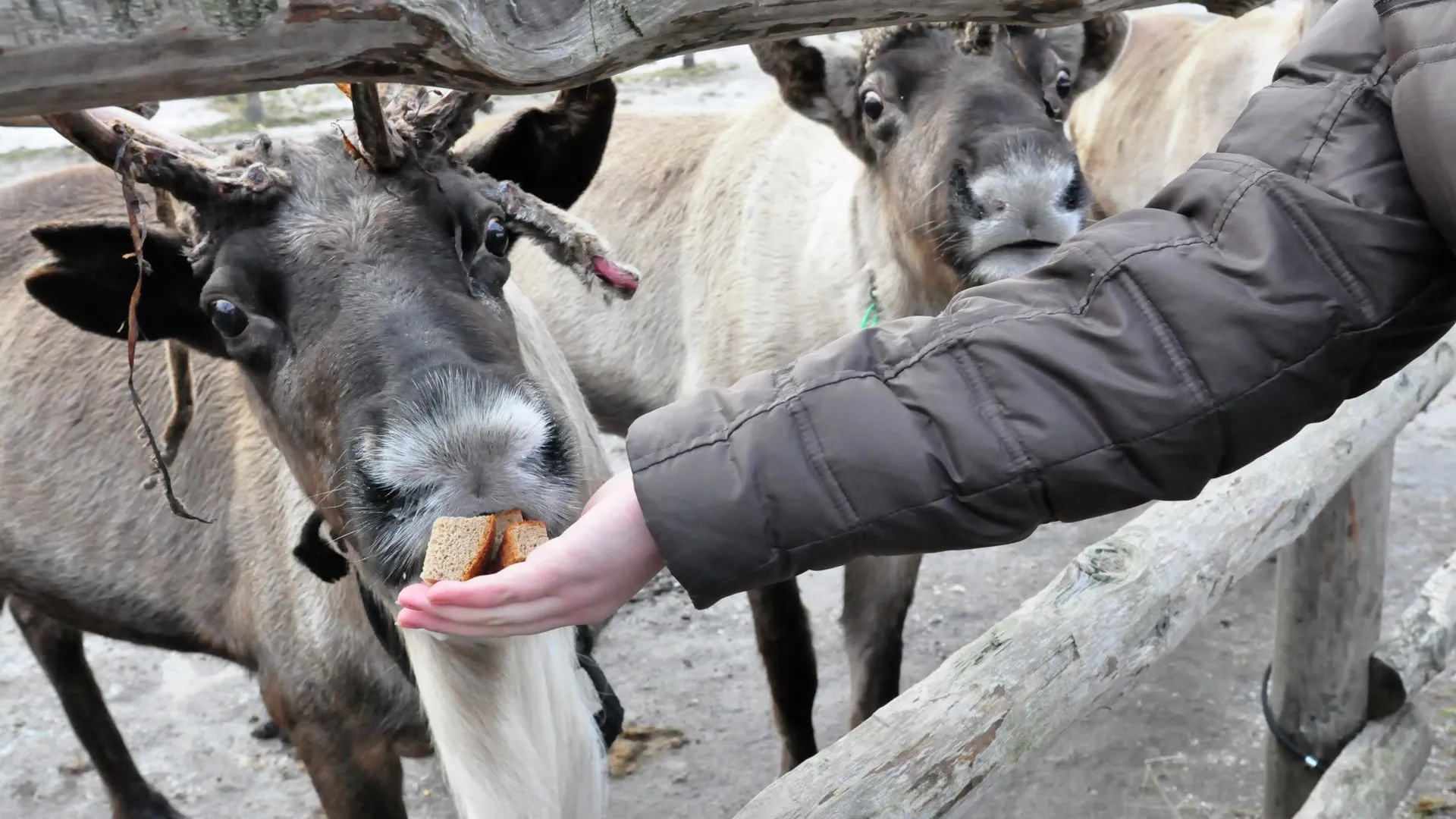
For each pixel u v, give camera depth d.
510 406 1.59
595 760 2.32
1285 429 1.26
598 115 2.16
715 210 3.76
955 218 2.93
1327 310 1.21
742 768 3.77
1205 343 1.21
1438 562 4.51
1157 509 2.34
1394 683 3.00
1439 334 1.29
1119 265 1.25
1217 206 1.25
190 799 3.70
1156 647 2.13
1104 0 1.32
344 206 1.77
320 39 0.91
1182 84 5.66
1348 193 1.21
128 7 0.85
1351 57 1.27
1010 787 3.56
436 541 1.43
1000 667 1.90
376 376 1.64
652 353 3.91
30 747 3.95
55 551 2.71
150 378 2.64
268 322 1.77
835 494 1.25
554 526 1.61
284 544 2.37
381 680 2.32
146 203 2.30
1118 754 3.67
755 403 1.28
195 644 2.70
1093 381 1.22
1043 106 3.14
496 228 1.86
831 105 3.35
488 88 1.02
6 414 2.78
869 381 1.27
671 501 1.24
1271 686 3.21
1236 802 3.47
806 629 3.46
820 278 3.45
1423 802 3.32
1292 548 2.99
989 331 1.26
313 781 2.51
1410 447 5.34
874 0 1.14
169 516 2.56
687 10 1.04
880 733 1.76
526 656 2.04
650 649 4.34
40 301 1.99
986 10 1.23
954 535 1.26
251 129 9.70
